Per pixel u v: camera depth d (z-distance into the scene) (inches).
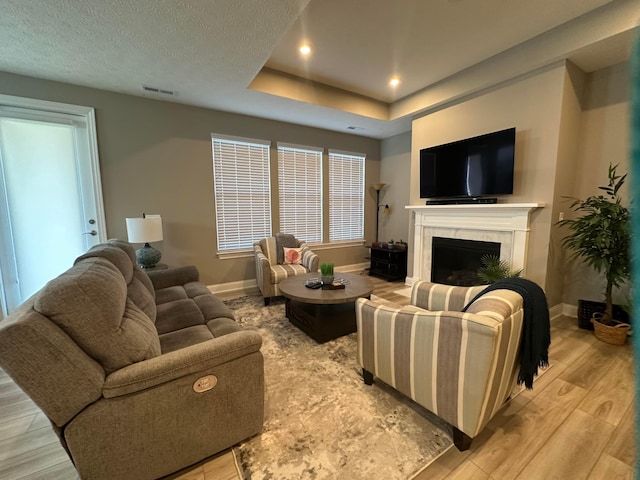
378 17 97.3
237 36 88.5
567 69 108.4
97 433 46.8
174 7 75.5
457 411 58.5
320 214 202.7
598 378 83.1
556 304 125.0
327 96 149.5
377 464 57.2
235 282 169.2
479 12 95.7
